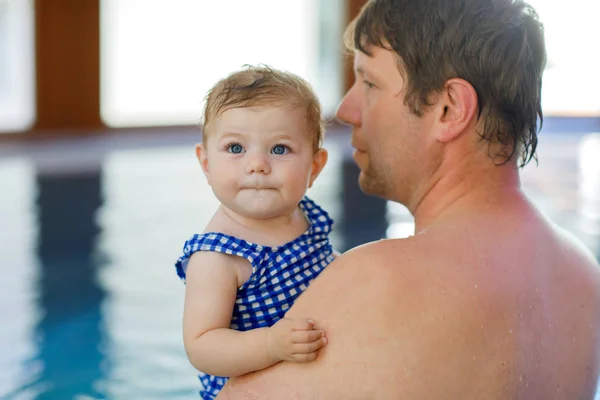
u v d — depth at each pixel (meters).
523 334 1.20
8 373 3.40
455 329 1.17
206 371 1.31
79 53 14.12
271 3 16.45
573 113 16.02
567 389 1.26
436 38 1.29
